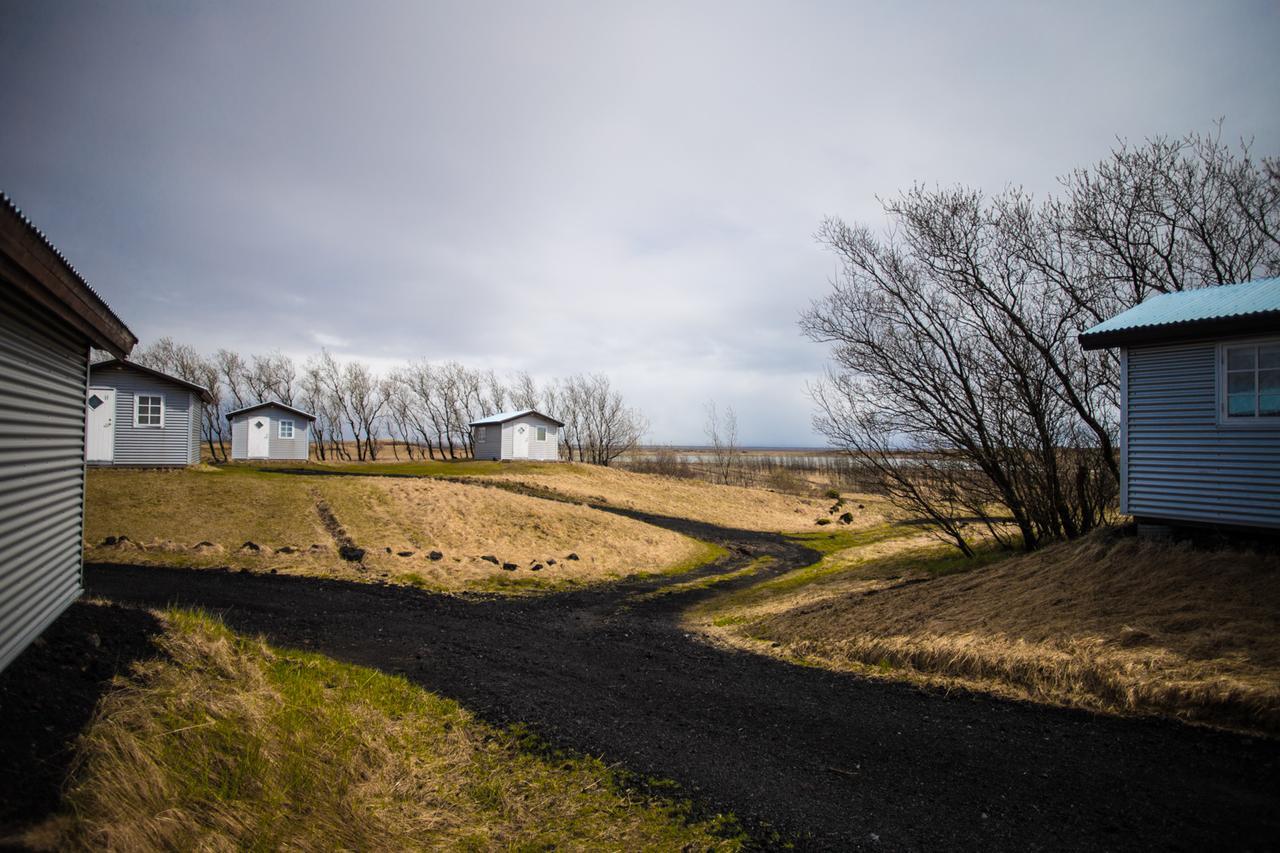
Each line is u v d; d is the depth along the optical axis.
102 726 4.24
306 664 7.82
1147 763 5.28
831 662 9.26
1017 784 5.12
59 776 3.68
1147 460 10.20
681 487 42.03
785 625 11.70
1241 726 5.61
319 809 4.44
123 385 24.41
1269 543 8.90
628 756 5.94
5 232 4.04
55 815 3.37
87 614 6.50
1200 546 9.34
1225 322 8.98
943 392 15.27
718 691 7.98
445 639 10.34
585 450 69.12
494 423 45.56
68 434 6.48
